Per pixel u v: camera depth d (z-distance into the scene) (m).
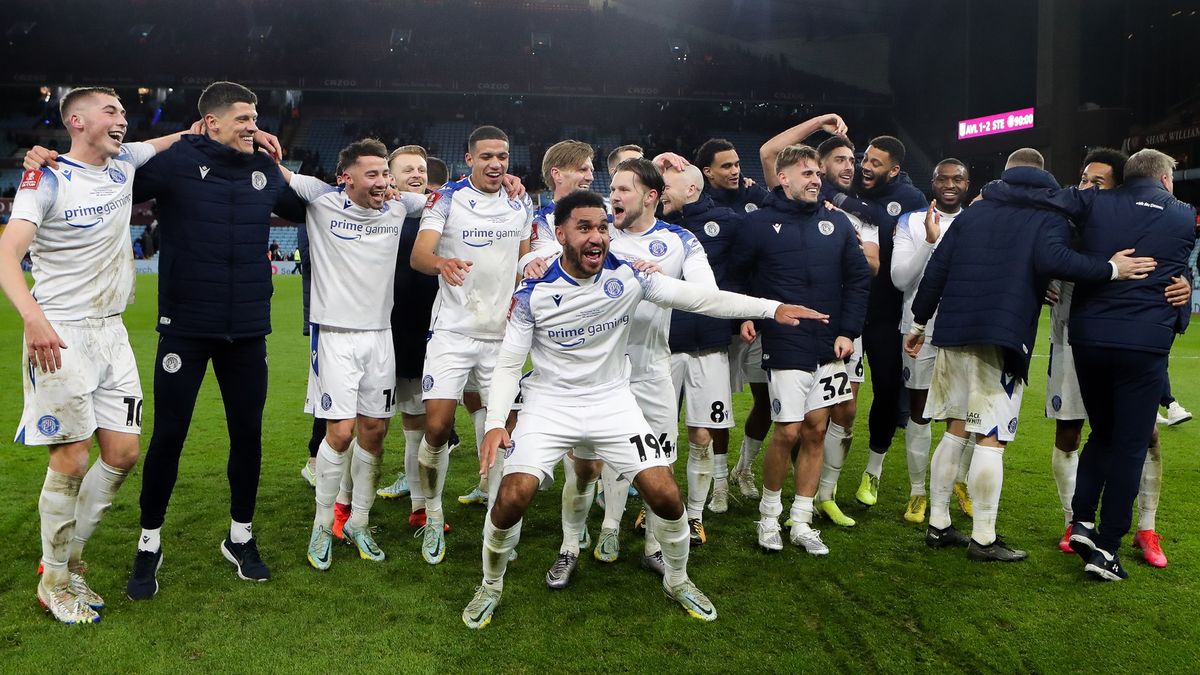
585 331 3.29
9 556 3.93
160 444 3.54
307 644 3.13
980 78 29.56
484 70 35.47
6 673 2.90
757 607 3.48
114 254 3.39
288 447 6.16
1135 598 3.54
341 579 3.75
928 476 5.46
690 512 4.22
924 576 3.80
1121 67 27.08
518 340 3.30
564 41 38.78
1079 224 3.93
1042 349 11.95
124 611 3.40
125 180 3.39
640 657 3.05
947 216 4.87
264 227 3.72
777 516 4.14
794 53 39.41
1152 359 3.65
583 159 4.16
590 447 3.40
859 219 4.82
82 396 3.27
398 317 4.55
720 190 5.04
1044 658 3.04
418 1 38.28
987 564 3.94
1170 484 5.18
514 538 3.29
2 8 35.94
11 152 31.78
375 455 4.02
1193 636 3.19
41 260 3.24
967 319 3.93
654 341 3.83
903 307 4.81
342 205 3.87
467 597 3.57
